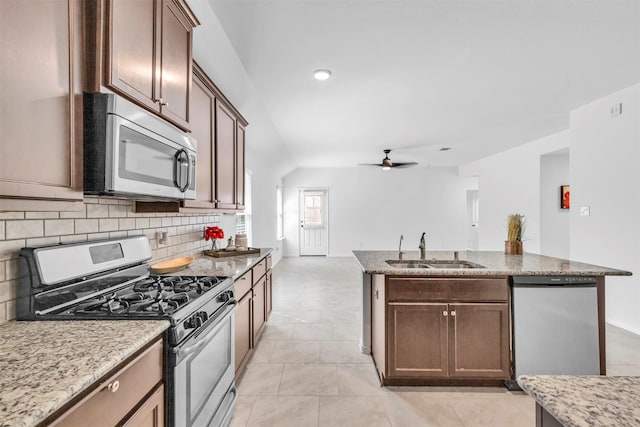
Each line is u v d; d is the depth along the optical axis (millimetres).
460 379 2162
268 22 1979
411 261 2643
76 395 766
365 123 4211
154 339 1115
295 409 1937
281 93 3143
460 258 2670
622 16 1929
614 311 3250
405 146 5625
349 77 2785
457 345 2129
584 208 3578
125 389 941
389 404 1989
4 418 608
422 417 1863
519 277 2104
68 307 1298
